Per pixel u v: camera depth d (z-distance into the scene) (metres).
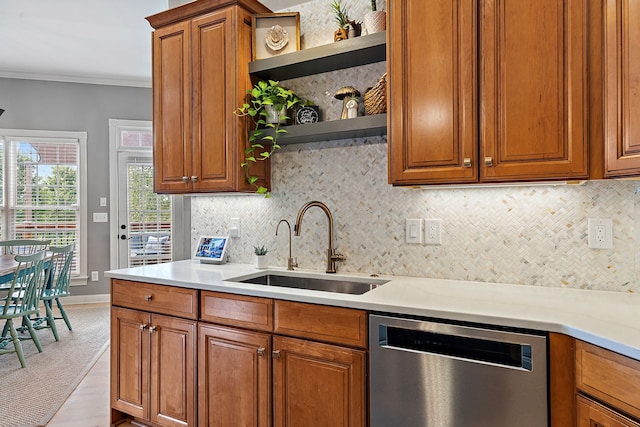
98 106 5.10
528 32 1.50
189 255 3.10
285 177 2.40
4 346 3.45
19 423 2.26
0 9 3.35
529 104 1.50
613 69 1.34
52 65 4.66
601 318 1.25
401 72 1.73
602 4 1.39
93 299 5.08
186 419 1.95
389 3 1.76
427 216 1.99
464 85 1.61
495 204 1.84
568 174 1.44
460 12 1.61
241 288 1.79
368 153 2.14
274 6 2.43
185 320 1.96
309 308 1.62
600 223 1.65
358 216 2.16
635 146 1.27
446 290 1.68
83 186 5.04
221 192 2.28
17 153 4.87
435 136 1.66
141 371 2.11
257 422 1.75
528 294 1.60
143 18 3.54
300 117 2.21
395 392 1.44
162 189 2.45
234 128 2.18
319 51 2.02
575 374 1.19
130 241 5.17
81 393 2.66
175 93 2.38
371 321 1.48
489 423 1.29
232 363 1.82
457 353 1.36
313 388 1.61
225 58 2.20
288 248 2.40
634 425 0.99
